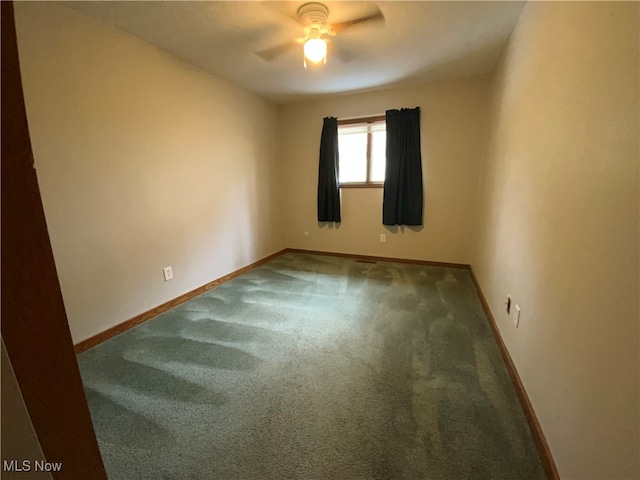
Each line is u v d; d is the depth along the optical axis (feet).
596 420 2.82
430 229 12.41
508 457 3.91
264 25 6.86
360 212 13.55
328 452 4.02
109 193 7.04
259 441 4.21
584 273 3.23
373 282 10.68
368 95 12.30
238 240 11.72
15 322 1.34
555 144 4.22
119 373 5.75
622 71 2.67
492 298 7.73
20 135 1.30
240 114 11.44
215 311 8.46
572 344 3.42
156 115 8.06
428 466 3.80
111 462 3.92
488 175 9.46
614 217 2.71
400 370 5.73
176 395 5.14
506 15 6.51
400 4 6.15
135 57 7.39
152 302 8.28
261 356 6.26
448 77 10.77
